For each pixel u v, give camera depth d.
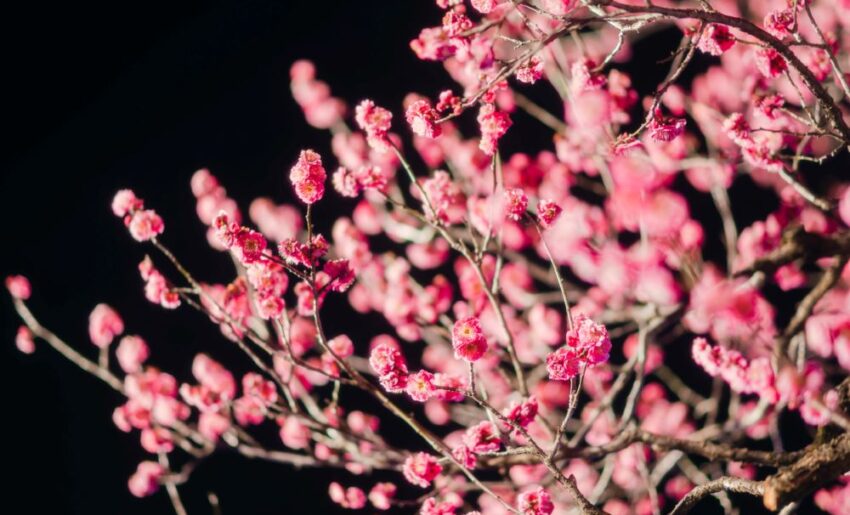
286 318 3.77
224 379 6.00
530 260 7.75
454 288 8.02
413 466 3.56
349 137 7.35
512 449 3.27
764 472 7.28
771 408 5.96
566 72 5.21
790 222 5.90
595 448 4.37
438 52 3.65
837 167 7.54
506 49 5.63
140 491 5.99
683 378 8.10
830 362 5.81
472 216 5.21
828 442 3.21
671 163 5.69
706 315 5.21
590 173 6.57
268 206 7.69
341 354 4.87
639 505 6.76
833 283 4.65
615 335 6.28
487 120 3.57
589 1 2.83
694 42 2.94
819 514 6.89
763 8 6.86
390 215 7.03
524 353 6.97
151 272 4.12
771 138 4.38
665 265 6.12
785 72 3.63
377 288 6.55
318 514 8.04
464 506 6.48
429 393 3.11
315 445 6.85
